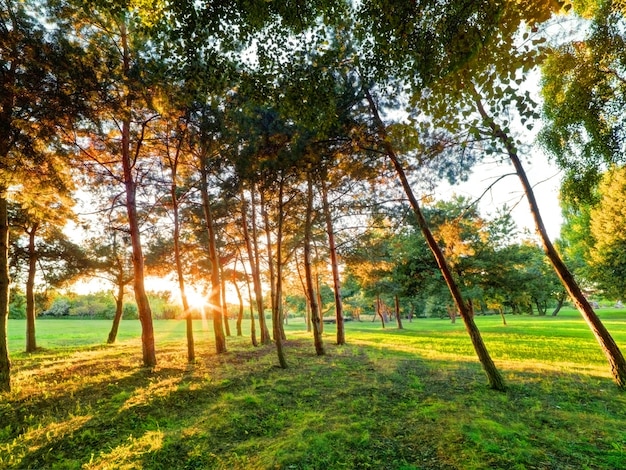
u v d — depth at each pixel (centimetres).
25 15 761
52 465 454
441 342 2044
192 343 1246
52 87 745
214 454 474
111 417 611
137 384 859
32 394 750
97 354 1505
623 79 859
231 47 537
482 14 345
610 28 834
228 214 2092
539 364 1096
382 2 390
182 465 447
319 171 1041
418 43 396
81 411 653
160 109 925
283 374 966
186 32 500
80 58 789
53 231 1947
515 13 333
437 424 558
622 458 438
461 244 981
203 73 570
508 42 352
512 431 524
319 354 1379
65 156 924
